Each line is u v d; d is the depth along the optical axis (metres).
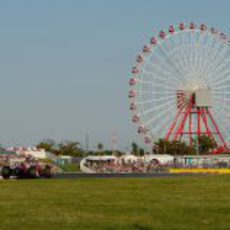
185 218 29.92
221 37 158.25
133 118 151.75
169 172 113.25
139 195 45.75
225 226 26.81
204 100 154.38
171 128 154.62
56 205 37.78
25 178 83.25
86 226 27.17
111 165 136.12
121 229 26.25
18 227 26.91
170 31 154.12
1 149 97.31
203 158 156.25
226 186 56.94
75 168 144.38
